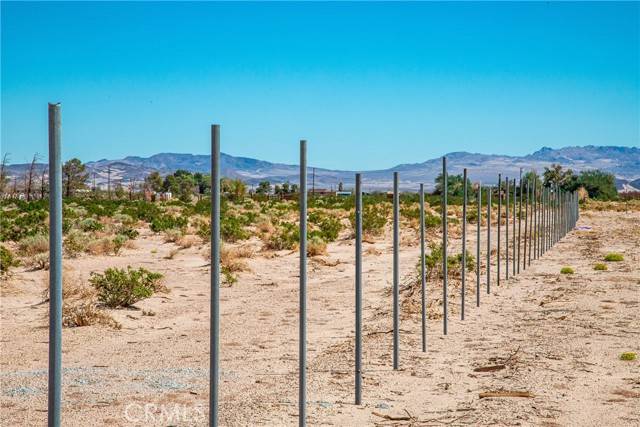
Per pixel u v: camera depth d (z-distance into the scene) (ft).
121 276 59.62
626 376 35.68
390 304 61.52
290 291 70.59
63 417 29.30
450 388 33.63
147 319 55.06
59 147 17.90
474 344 43.98
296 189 432.25
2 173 269.44
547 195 114.42
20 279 71.77
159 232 127.95
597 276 78.13
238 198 287.28
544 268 87.10
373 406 30.68
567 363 38.40
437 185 343.26
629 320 51.62
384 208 179.52
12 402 31.60
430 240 121.90
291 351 43.60
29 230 113.19
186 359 41.47
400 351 41.93
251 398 32.12
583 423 28.19
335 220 150.00
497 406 30.32
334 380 35.29
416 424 28.04
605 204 321.73
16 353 43.27
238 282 75.97
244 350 44.04
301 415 26.58
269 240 106.11
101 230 125.80
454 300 61.87
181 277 78.79
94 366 39.40
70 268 80.53
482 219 175.73
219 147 22.11
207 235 111.45
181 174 548.31
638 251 108.27
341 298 65.98
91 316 52.24
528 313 55.57
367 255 102.27
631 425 27.94
